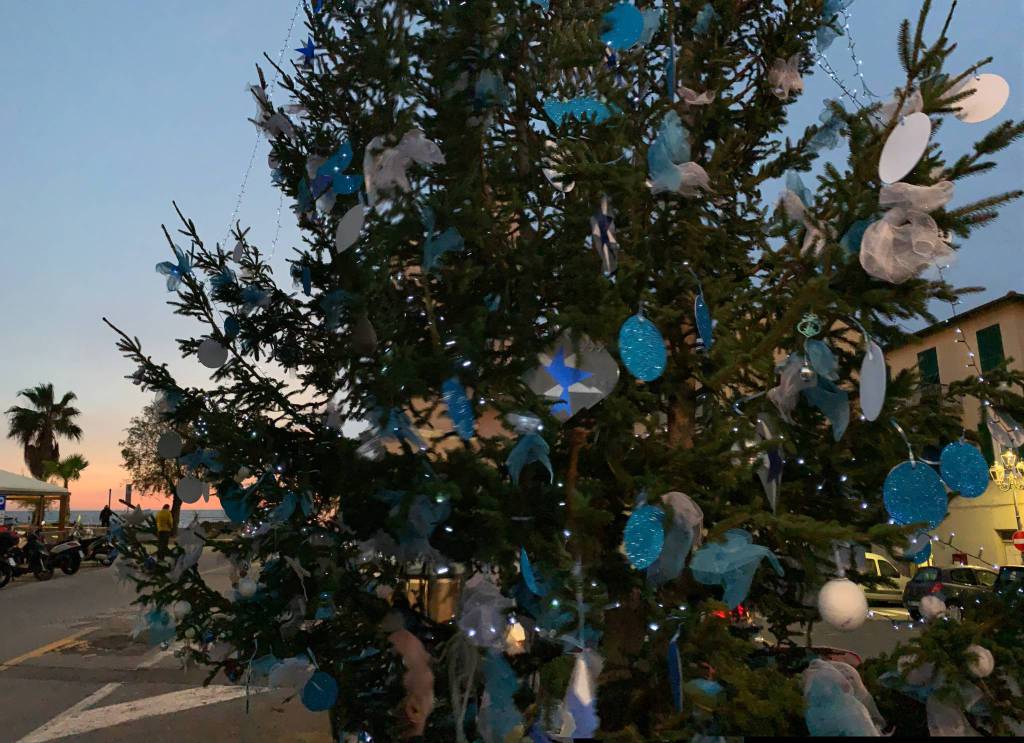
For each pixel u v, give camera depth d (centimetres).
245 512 268
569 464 234
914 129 197
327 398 292
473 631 214
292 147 294
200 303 284
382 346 239
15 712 629
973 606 230
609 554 245
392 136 228
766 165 281
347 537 264
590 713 200
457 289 253
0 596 1395
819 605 203
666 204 254
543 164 248
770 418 234
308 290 283
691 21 293
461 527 232
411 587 273
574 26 258
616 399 227
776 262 234
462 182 240
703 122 282
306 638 258
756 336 238
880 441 237
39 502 2861
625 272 234
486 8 256
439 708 250
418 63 269
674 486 231
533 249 247
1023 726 219
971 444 237
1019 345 1521
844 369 254
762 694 201
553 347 235
